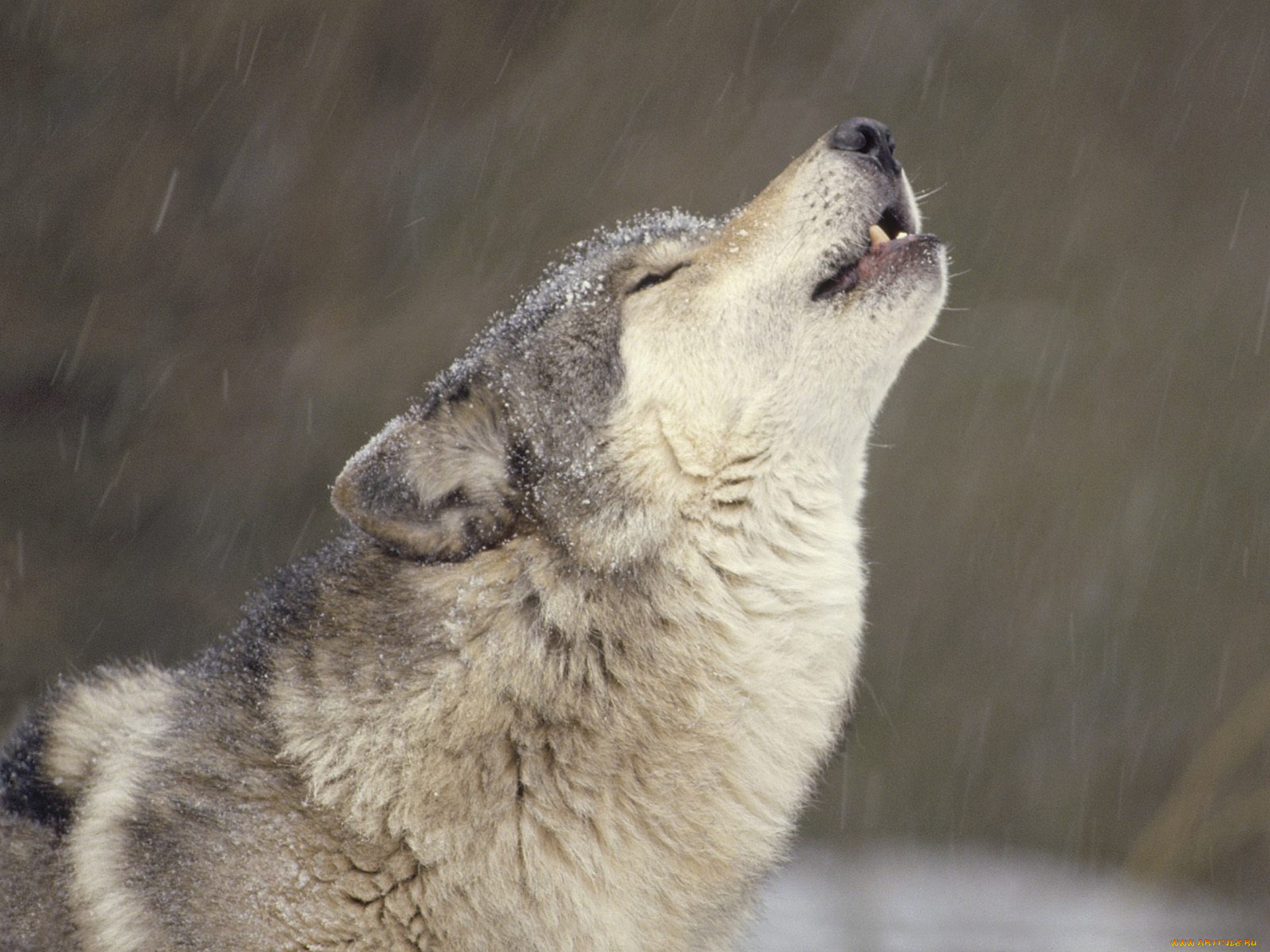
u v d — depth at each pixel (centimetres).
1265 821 1577
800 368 653
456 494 624
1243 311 1922
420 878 571
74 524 1562
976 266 1938
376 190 1755
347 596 623
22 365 1563
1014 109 1942
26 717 683
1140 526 1881
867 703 1841
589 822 589
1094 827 1802
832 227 675
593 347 659
